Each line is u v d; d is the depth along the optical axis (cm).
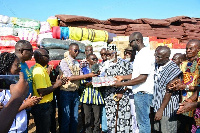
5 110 70
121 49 670
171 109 239
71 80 303
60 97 313
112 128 322
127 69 322
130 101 319
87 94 321
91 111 336
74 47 317
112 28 747
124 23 792
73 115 327
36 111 239
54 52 507
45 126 248
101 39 665
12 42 506
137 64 260
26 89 81
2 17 554
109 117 325
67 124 313
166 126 242
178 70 230
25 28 582
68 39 611
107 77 310
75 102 327
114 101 320
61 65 314
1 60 136
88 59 357
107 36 675
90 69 346
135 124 319
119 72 322
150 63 249
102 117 348
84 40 634
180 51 700
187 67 274
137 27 759
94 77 315
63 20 671
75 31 614
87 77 305
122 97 315
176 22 891
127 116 315
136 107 268
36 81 232
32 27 587
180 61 335
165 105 232
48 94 249
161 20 826
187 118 289
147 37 722
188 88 255
